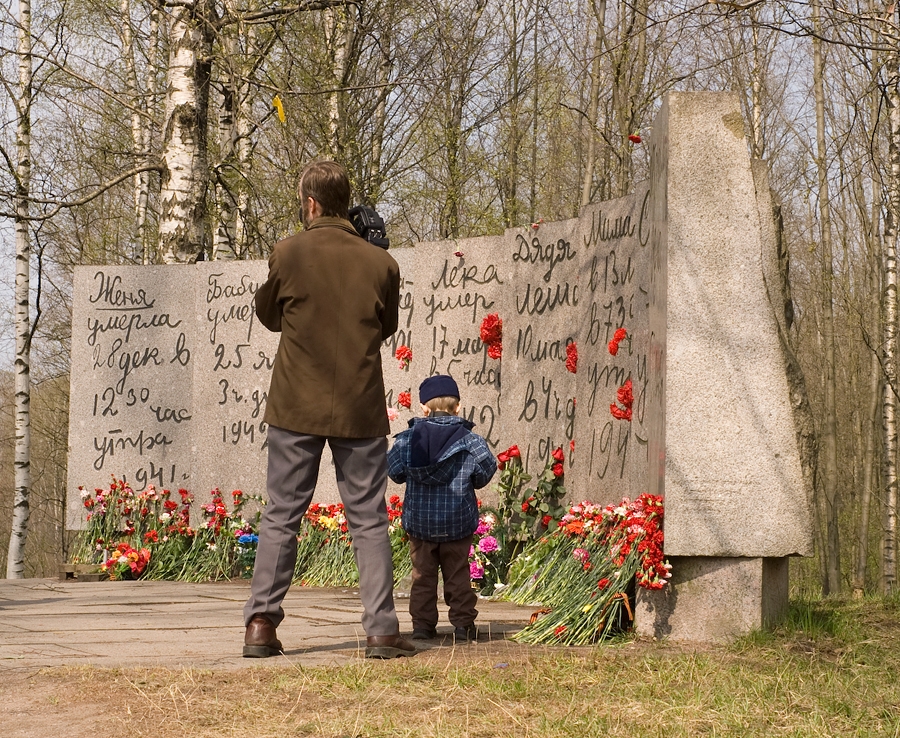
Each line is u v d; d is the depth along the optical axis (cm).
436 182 2073
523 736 329
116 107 2112
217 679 404
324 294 471
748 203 539
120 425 1057
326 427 465
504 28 2075
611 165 1945
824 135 2255
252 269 1015
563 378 815
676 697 385
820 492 2956
